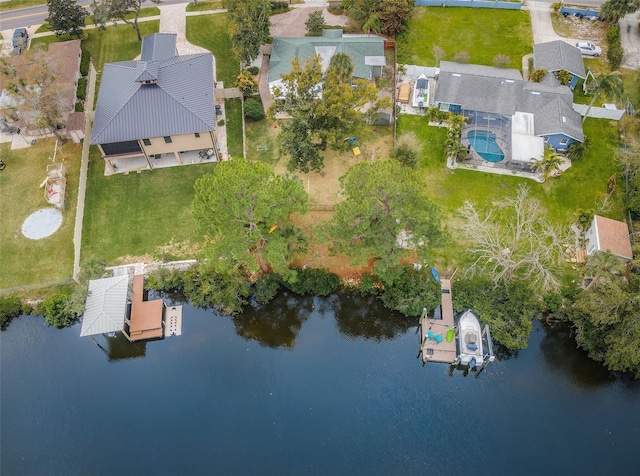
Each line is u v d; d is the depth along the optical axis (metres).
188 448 44.50
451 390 47.25
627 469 43.16
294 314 53.16
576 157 59.59
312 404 46.75
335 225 47.84
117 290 49.19
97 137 55.62
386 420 45.72
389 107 63.59
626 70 70.06
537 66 67.50
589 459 43.62
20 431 45.62
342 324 52.41
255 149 62.56
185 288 52.06
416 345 50.34
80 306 48.53
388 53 73.38
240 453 44.22
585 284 51.16
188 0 81.00
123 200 58.31
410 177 46.56
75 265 53.25
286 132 56.69
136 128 55.97
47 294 52.31
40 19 79.06
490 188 58.12
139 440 44.97
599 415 45.75
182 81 59.03
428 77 69.25
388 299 51.66
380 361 49.31
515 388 47.31
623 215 55.69
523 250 53.41
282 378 48.31
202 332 51.28
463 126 62.84
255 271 50.56
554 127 59.62
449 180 58.81
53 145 62.78
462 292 51.00
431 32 75.00
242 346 50.56
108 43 74.88
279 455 44.16
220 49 73.12
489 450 44.12
